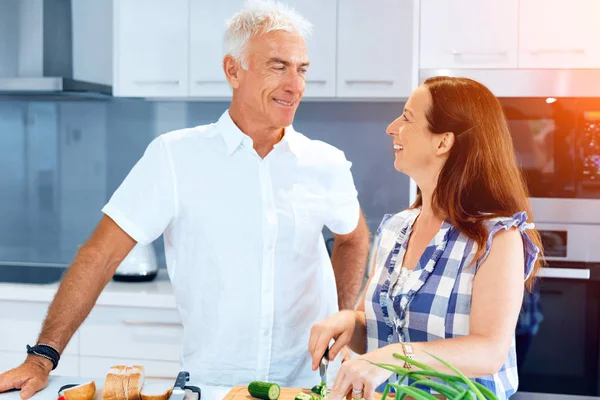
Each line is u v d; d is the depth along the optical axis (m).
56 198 3.68
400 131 1.64
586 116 2.87
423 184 1.67
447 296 1.54
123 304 2.94
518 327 2.90
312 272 2.00
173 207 1.93
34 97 3.61
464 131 1.56
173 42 3.14
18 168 3.69
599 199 2.87
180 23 3.13
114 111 3.61
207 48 3.12
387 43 3.02
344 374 1.36
